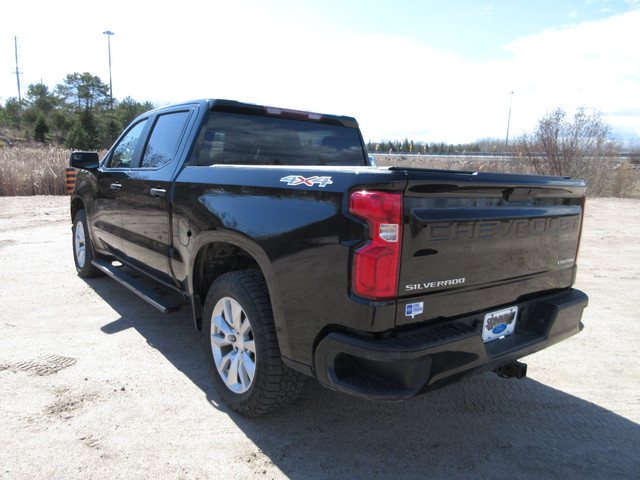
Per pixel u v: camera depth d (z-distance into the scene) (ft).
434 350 6.86
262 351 8.40
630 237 30.45
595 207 47.21
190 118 11.73
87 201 16.85
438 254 7.13
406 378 6.77
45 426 8.78
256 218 8.37
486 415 9.68
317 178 7.56
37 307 15.39
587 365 12.12
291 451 8.30
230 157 11.70
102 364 11.44
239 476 7.60
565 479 7.73
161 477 7.51
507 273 8.25
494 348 8.20
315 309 7.41
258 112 12.13
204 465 7.84
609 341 13.67
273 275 7.99
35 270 19.97
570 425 9.35
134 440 8.46
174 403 9.77
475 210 7.54
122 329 13.70
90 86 341.82
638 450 8.55
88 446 8.23
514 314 8.70
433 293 7.23
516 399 10.37
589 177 59.16
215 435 8.70
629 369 11.91
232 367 9.37
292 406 9.86
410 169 6.81
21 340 12.73
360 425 9.21
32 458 7.86
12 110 298.35
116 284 18.12
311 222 7.40
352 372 7.38
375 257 6.60
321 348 7.29
